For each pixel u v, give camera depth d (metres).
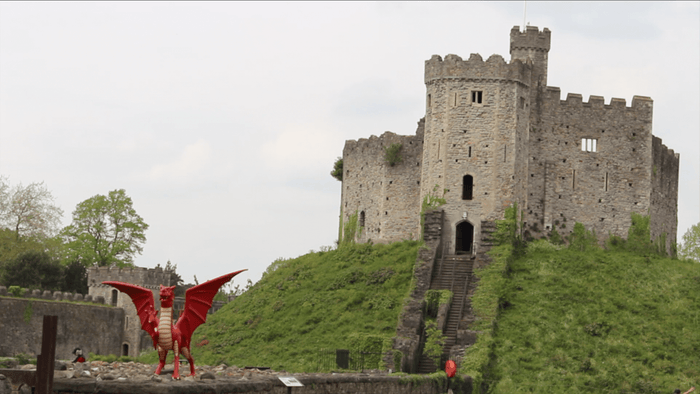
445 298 65.38
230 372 31.14
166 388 24.75
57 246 98.38
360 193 86.31
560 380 55.72
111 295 88.50
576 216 78.69
